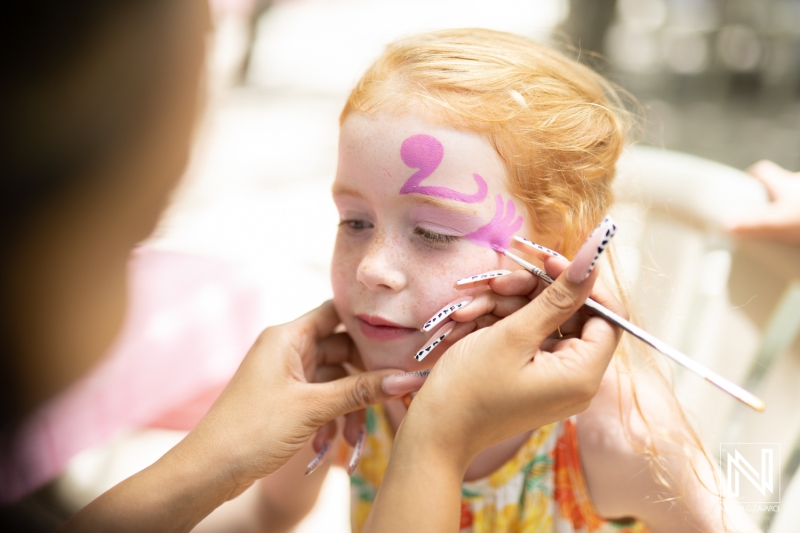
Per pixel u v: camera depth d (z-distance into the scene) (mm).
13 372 850
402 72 831
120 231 804
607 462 902
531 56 922
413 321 801
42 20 629
